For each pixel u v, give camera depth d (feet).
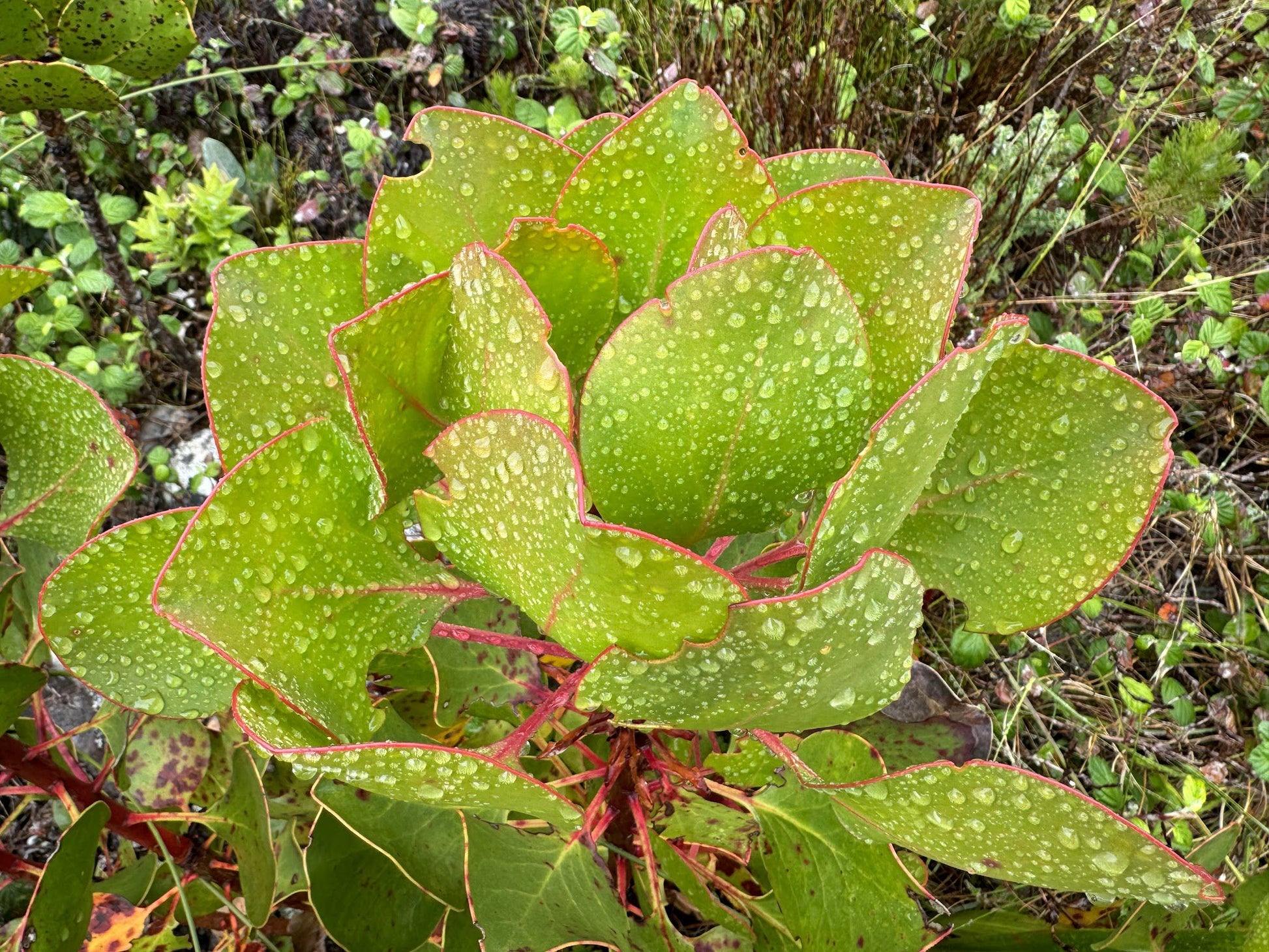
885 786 0.82
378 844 1.13
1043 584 1.07
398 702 1.51
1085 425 1.00
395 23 3.08
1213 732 2.06
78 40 1.24
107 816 1.24
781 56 2.65
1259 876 1.25
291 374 1.03
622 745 1.18
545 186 1.06
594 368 0.76
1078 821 0.74
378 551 0.96
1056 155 2.72
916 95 2.63
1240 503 2.28
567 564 0.74
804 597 0.69
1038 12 2.98
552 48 3.10
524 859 1.05
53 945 1.19
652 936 1.18
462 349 0.87
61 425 1.26
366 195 2.79
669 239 1.02
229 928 1.65
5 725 1.23
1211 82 2.93
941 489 1.07
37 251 2.60
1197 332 2.52
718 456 0.81
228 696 1.03
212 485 2.36
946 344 0.98
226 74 2.73
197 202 2.55
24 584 1.38
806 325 0.76
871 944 1.09
